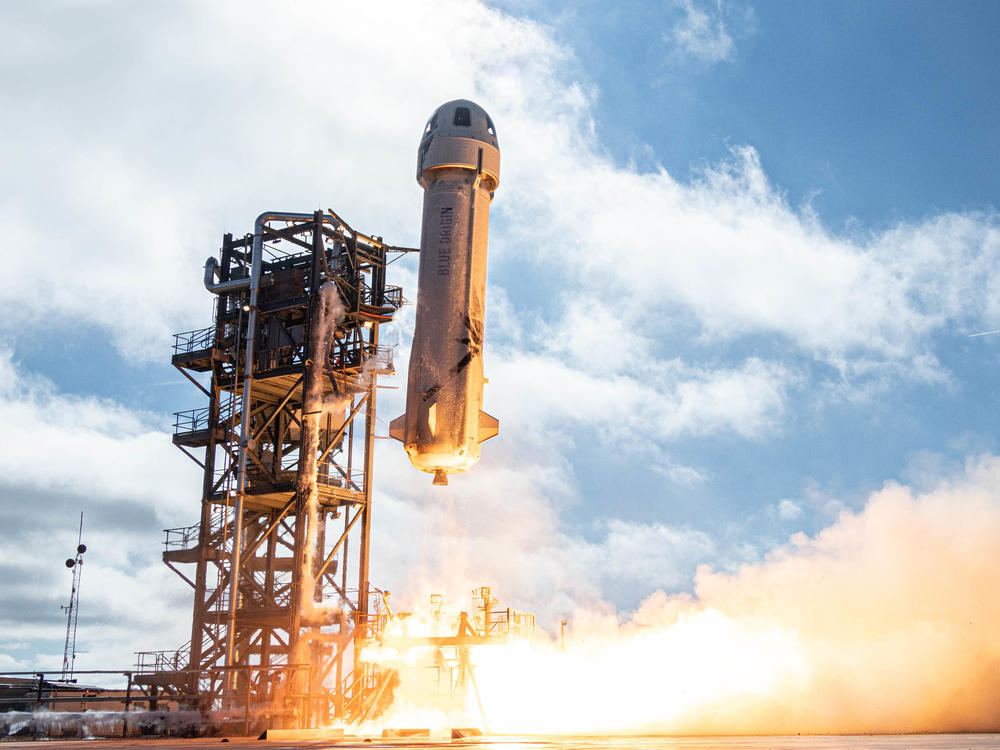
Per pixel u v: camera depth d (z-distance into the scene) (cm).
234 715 4909
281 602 5953
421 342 4728
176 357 6212
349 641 5584
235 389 5978
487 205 4909
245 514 6134
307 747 2762
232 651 5512
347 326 6156
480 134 4900
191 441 6153
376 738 3812
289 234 6156
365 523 5966
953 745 2573
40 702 4878
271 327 6122
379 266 6244
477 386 4700
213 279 6241
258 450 6097
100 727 4831
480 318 4766
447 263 4769
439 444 4609
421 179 4953
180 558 5991
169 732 4866
